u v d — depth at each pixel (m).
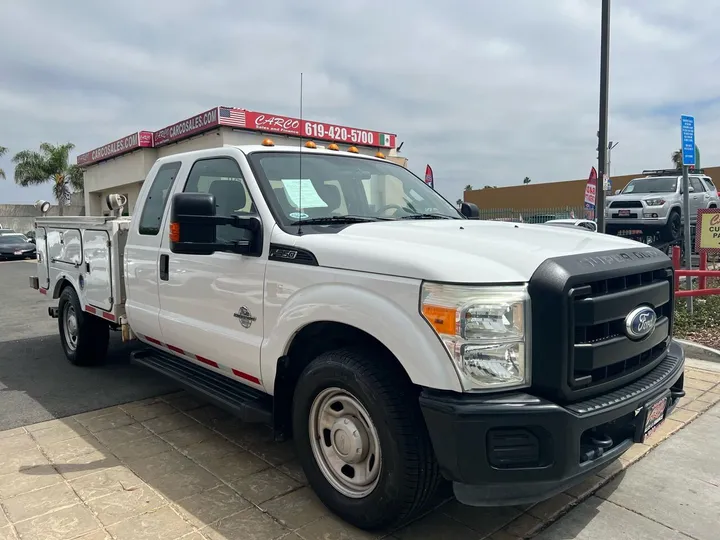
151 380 5.70
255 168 3.74
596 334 2.70
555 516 3.16
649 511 3.21
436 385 2.53
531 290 2.56
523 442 2.49
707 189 15.98
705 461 3.80
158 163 4.76
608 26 10.66
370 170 4.38
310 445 3.20
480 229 3.39
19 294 13.44
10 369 6.14
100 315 5.38
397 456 2.70
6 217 46.66
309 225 3.47
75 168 40.88
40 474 3.63
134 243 4.76
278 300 3.30
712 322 7.34
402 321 2.64
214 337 3.80
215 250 3.47
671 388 3.41
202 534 2.96
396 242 2.96
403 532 2.99
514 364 2.53
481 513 3.19
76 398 5.14
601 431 2.81
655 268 3.13
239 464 3.78
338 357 2.96
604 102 10.84
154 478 3.58
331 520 3.10
